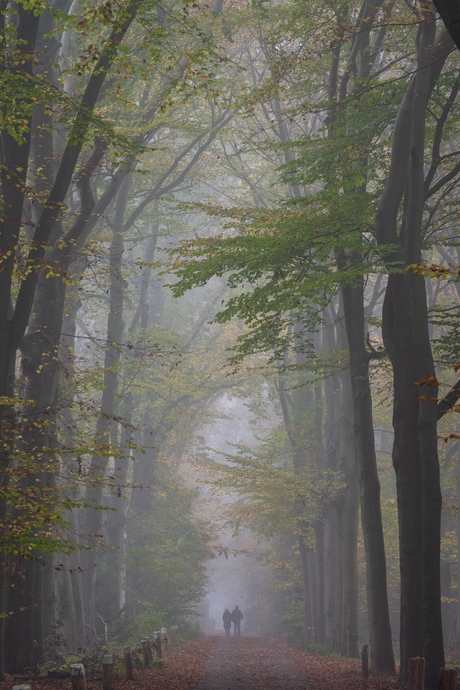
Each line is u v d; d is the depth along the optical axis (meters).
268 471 29.69
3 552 13.73
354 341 18.83
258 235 17.25
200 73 14.23
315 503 29.77
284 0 24.34
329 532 28.89
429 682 13.28
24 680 14.61
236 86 26.53
